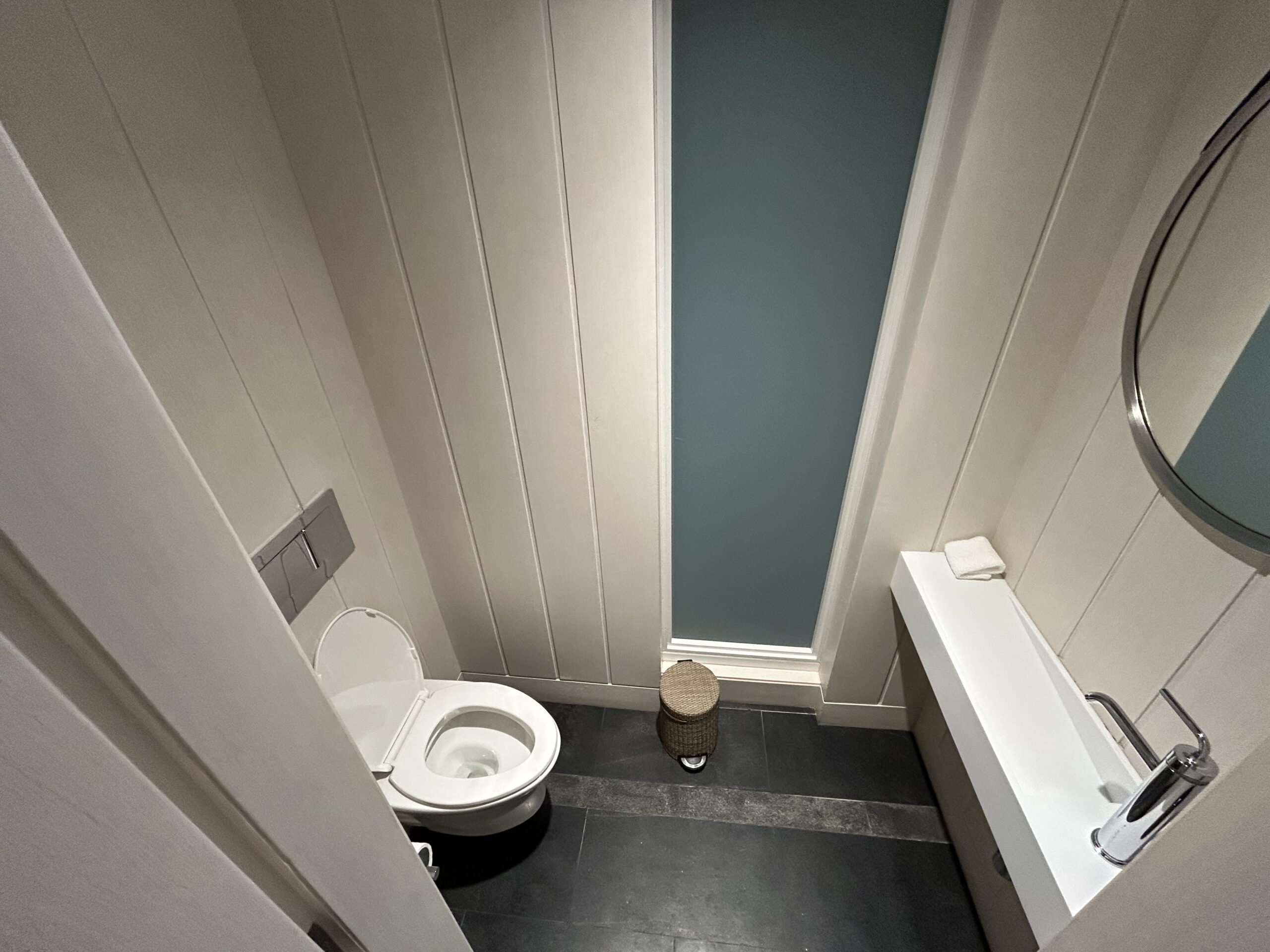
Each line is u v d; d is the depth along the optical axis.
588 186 1.21
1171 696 0.90
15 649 0.24
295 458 1.29
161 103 0.93
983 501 1.54
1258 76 0.85
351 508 1.50
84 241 0.83
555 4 1.04
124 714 0.31
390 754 1.59
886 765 1.99
